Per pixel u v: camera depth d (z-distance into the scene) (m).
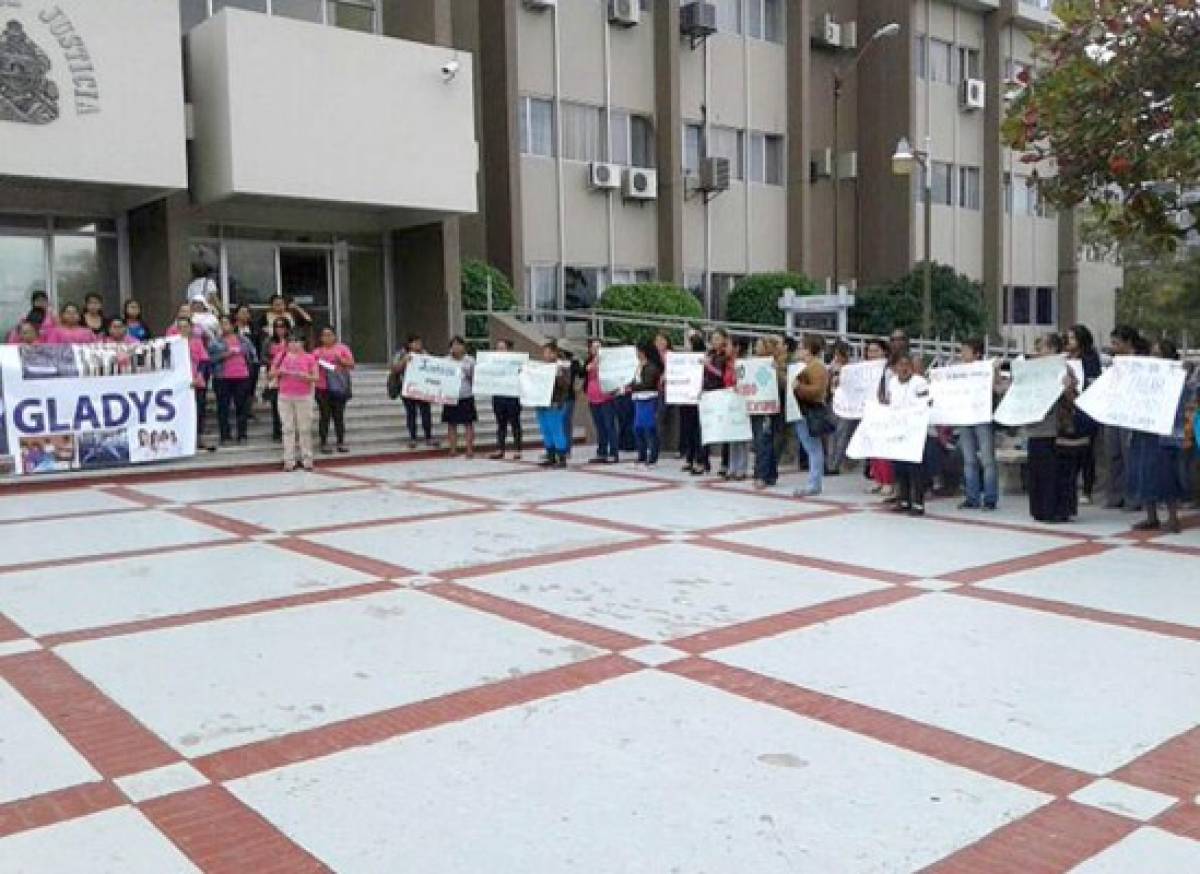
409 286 20.25
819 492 11.70
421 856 3.61
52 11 14.44
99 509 10.88
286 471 13.95
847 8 30.30
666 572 7.81
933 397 10.62
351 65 17.06
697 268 26.61
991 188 33.22
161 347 13.51
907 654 5.77
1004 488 11.77
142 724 4.83
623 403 15.14
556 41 23.44
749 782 4.16
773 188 28.38
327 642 6.07
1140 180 8.91
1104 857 3.55
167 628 6.38
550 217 23.61
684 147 26.34
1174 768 4.27
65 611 6.79
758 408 12.03
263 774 4.28
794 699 5.08
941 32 31.66
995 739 4.57
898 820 3.84
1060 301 37.22
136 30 15.16
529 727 4.75
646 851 3.63
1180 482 9.66
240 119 15.98
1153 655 5.73
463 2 22.44
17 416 12.54
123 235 17.52
